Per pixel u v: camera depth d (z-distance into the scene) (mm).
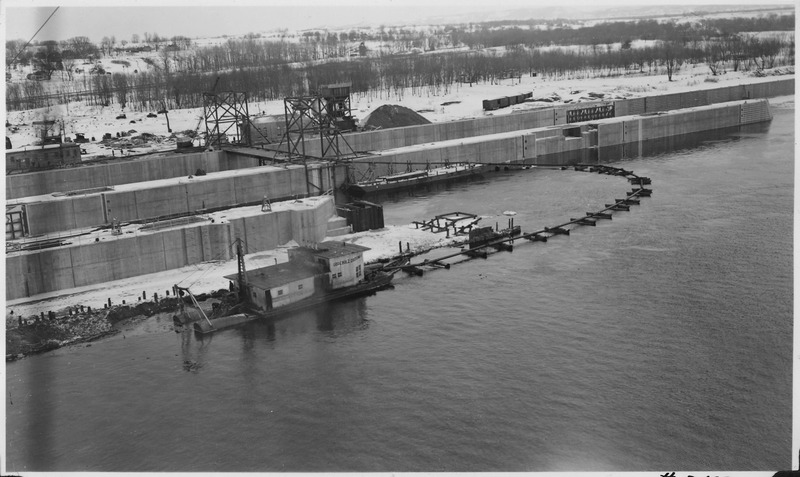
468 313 79125
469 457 54156
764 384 62469
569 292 83562
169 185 124188
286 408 61688
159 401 63531
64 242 91812
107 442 57625
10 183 128500
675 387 62375
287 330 77062
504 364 67125
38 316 79188
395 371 66938
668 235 103000
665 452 54156
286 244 105812
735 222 107250
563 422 58031
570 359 67562
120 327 79125
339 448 55906
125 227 100688
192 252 98188
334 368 68000
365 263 95250
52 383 66875
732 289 82062
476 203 129250
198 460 55125
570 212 119062
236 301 82125
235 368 69000
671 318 75312
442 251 101812
